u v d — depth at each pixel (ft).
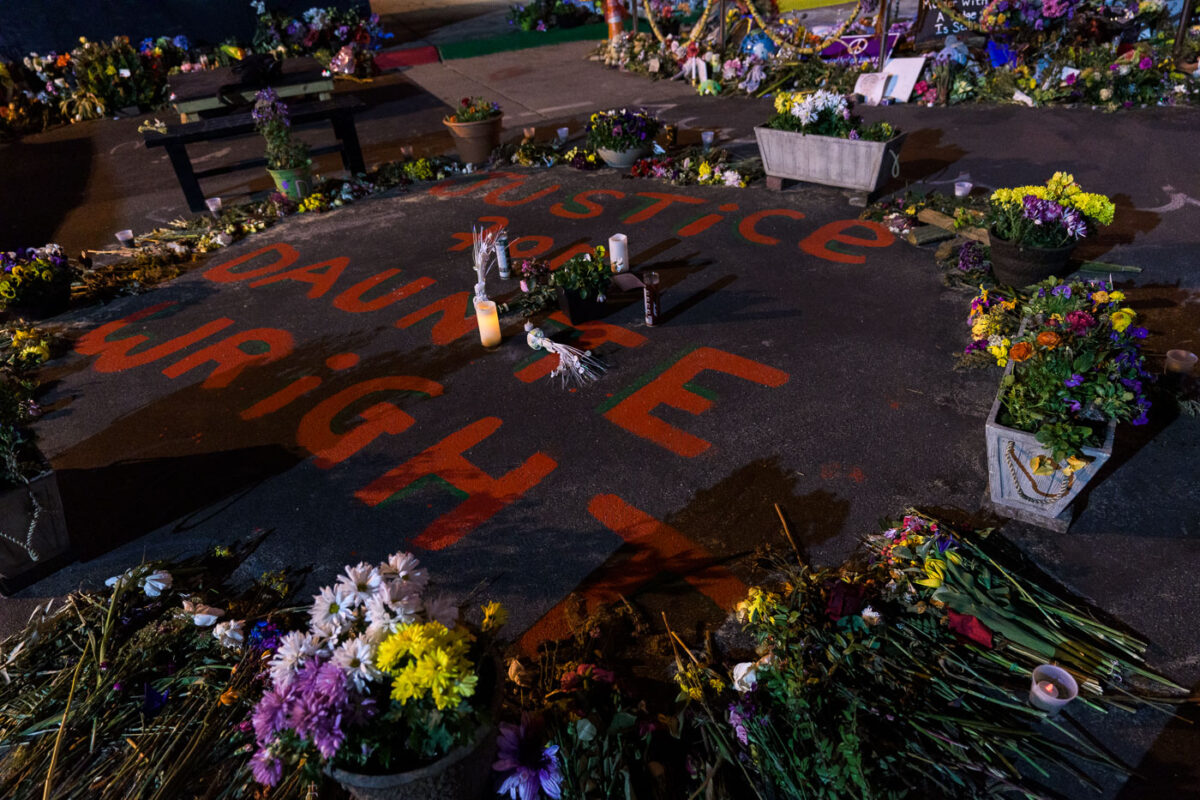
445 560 13.78
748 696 10.50
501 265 23.38
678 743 10.52
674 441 16.15
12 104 44.47
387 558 13.96
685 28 53.01
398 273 24.71
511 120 40.22
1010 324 17.83
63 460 17.30
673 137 32.68
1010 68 36.94
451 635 8.51
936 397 16.72
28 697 11.58
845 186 26.43
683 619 12.34
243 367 20.27
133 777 10.40
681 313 20.88
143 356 21.21
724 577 13.00
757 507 14.29
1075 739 10.13
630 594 12.82
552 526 14.30
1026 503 13.28
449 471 15.92
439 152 36.40
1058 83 34.96
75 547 14.73
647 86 44.42
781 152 27.22
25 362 21.04
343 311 22.67
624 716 10.19
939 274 21.70
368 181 32.48
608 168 32.19
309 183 30.99
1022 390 13.05
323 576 13.70
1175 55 36.76
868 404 16.70
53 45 50.03
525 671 11.51
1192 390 15.83
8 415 14.08
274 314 22.82
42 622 12.92
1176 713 10.37
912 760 9.93
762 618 11.75
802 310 20.51
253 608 13.02
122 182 35.78
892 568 12.21
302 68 40.86
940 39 40.88
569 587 13.05
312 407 18.39
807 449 15.56
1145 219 23.97
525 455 16.16
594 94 43.75
